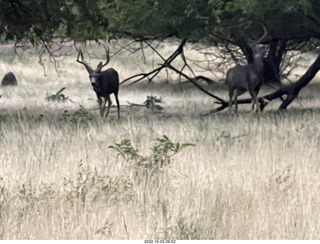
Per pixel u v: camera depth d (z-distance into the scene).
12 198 9.34
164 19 20.09
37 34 22.30
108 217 8.60
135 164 11.04
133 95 31.75
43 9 21.20
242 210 8.85
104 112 22.42
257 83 20.59
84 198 9.28
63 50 53.41
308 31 21.77
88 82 39.94
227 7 19.25
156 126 16.64
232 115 20.39
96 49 54.41
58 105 26.81
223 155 12.50
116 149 11.83
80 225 8.30
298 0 18.38
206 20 20.02
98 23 21.80
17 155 12.53
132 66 50.28
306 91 31.77
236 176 10.68
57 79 41.66
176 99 29.45
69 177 10.64
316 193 9.62
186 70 48.94
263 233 8.11
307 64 48.81
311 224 8.30
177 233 8.12
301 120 17.67
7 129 16.30
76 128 16.09
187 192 9.65
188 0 19.55
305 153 12.44
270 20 20.50
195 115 21.19
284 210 8.75
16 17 21.42
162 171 10.78
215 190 9.77
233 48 37.44
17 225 8.39
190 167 11.37
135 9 20.27
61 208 8.76
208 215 8.68
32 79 41.50
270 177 10.25
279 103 25.53
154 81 40.25
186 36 21.06
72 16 21.66
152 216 8.62
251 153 12.63
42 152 12.55
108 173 10.95
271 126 16.45
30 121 18.44
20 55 51.09
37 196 9.47
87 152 12.76
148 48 54.16
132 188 9.89
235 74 20.73
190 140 14.51
